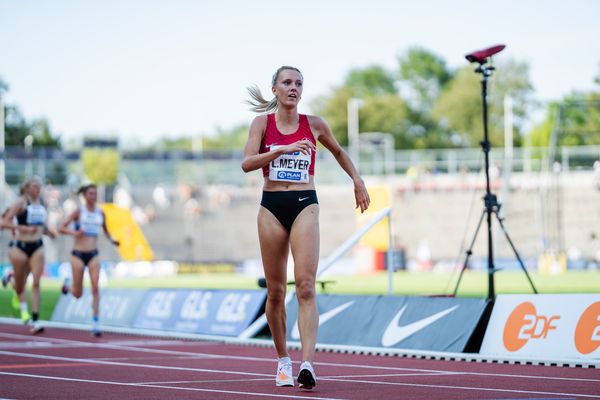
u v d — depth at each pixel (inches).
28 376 466.9
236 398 363.9
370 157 3388.3
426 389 392.8
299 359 561.9
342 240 2859.3
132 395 379.9
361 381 430.0
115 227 2659.9
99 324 834.2
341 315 638.5
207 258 2795.3
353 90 5300.2
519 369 476.1
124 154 3004.4
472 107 4859.7
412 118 5132.9
